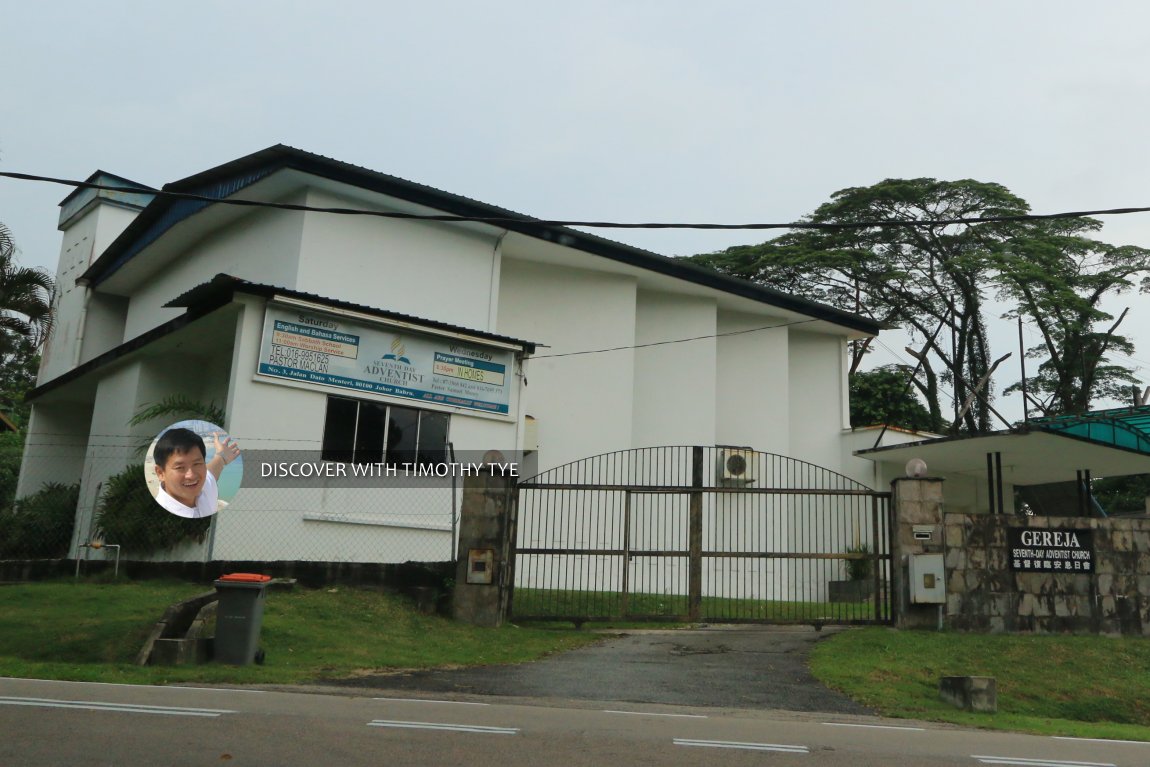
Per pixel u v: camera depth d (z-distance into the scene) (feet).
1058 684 37.35
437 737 22.08
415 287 60.29
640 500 67.05
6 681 27.73
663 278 73.97
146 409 56.65
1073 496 97.71
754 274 127.85
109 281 81.30
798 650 41.19
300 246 56.54
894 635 43.09
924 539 45.11
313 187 57.36
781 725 27.14
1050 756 23.97
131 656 33.50
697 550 46.16
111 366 61.31
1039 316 120.57
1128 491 128.47
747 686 34.01
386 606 43.83
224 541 45.65
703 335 78.07
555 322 70.90
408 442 51.88
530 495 66.49
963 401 127.54
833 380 87.10
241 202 37.76
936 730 28.04
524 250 68.13
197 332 52.39
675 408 76.13
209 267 66.74
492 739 22.18
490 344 55.31
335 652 36.04
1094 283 123.54
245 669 32.09
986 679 32.42
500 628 43.78
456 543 52.24
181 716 22.99
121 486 49.55
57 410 77.36
